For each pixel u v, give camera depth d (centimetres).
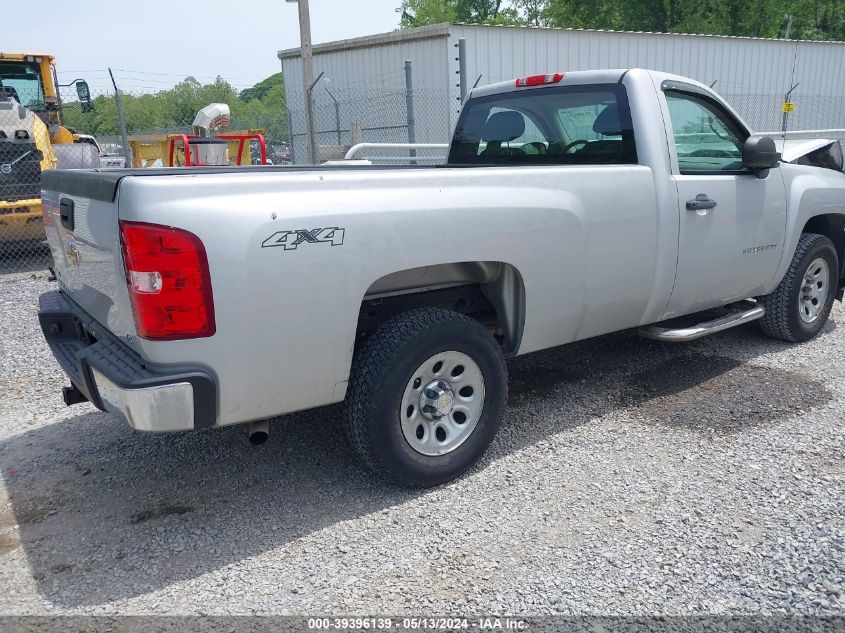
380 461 315
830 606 248
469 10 4669
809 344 545
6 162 931
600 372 493
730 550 281
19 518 322
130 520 318
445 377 333
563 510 315
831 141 643
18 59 1177
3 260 1012
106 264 281
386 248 294
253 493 339
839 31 3619
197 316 256
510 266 345
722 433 388
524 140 483
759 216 468
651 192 397
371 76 1675
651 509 314
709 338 563
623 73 414
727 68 1891
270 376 278
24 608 258
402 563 279
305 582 270
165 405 257
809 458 356
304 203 274
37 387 497
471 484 341
